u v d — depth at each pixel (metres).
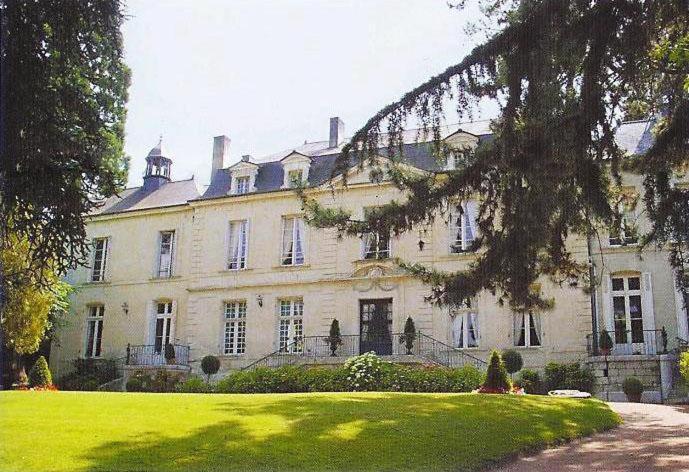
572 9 9.27
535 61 9.46
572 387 21.70
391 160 11.35
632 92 11.88
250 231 29.16
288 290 27.81
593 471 7.48
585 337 22.88
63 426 7.84
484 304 24.42
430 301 11.92
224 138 32.38
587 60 9.37
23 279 15.92
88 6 12.24
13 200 12.32
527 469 7.70
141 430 7.85
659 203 11.71
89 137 13.21
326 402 11.02
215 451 7.06
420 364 23.20
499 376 17.09
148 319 30.34
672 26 10.02
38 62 11.52
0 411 8.76
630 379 20.66
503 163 10.05
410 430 8.73
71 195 12.96
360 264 26.64
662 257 22.66
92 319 31.69
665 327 22.17
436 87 10.34
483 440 8.63
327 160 28.80
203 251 29.84
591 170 9.96
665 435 10.55
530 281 11.27
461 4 11.12
